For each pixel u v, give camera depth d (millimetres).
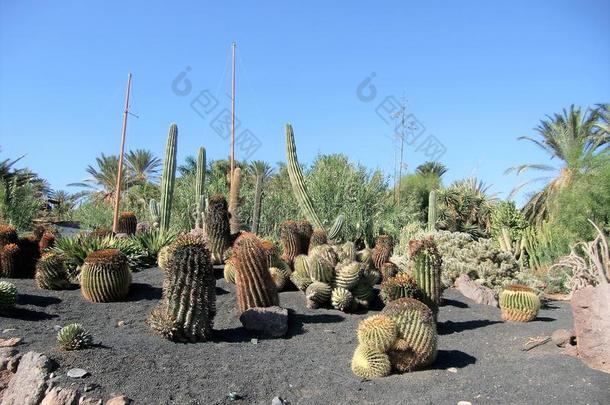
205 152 14484
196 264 6145
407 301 5660
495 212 21531
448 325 7582
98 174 37812
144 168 38094
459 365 5656
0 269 9461
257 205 13461
